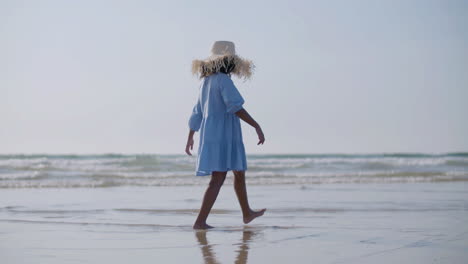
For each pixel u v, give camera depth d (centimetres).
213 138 417
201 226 414
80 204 652
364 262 267
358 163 2045
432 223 442
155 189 978
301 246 321
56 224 443
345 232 386
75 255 293
